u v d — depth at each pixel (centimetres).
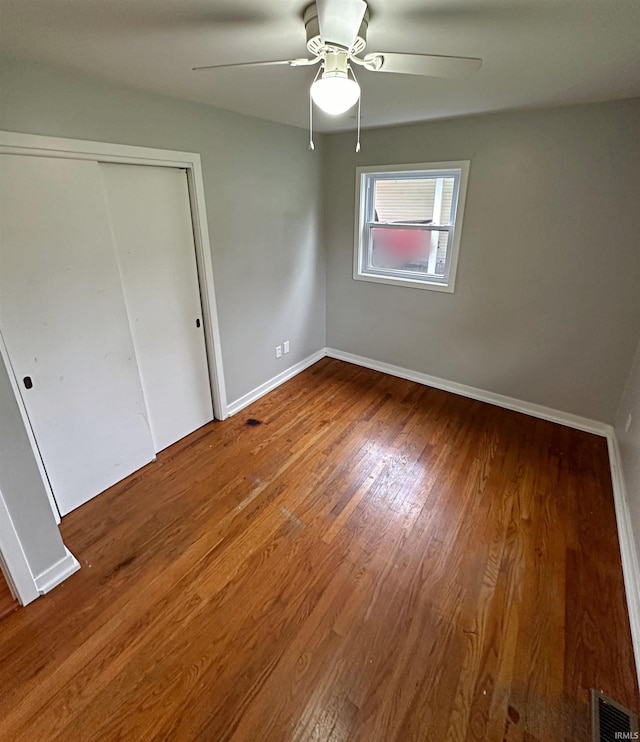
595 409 309
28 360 199
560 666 158
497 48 157
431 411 345
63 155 192
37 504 179
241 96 233
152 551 210
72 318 214
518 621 175
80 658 161
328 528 224
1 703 147
